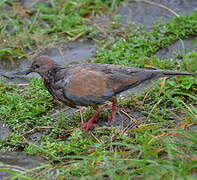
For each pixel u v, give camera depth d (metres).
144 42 14.29
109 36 15.05
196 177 8.37
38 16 16.08
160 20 15.60
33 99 12.01
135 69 10.84
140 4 16.58
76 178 8.91
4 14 16.05
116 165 9.24
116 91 10.66
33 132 10.93
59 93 10.85
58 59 14.29
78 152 10.03
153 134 10.05
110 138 10.43
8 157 10.09
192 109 10.96
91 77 10.55
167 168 8.70
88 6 16.61
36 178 9.19
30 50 14.83
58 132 10.80
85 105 10.82
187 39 14.49
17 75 13.48
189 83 12.05
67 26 15.60
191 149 9.41
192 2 16.34
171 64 13.09
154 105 11.45
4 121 11.29
